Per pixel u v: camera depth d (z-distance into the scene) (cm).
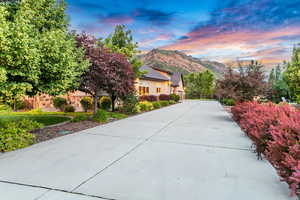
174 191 250
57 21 655
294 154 237
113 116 967
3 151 404
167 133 610
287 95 1867
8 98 486
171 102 2209
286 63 1877
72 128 673
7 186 258
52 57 485
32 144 466
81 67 675
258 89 915
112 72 874
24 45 388
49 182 271
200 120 902
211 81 4081
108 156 385
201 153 411
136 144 478
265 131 374
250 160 369
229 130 661
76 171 310
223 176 297
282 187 263
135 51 1431
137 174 302
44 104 1423
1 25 365
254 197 237
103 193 243
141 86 1847
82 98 1344
